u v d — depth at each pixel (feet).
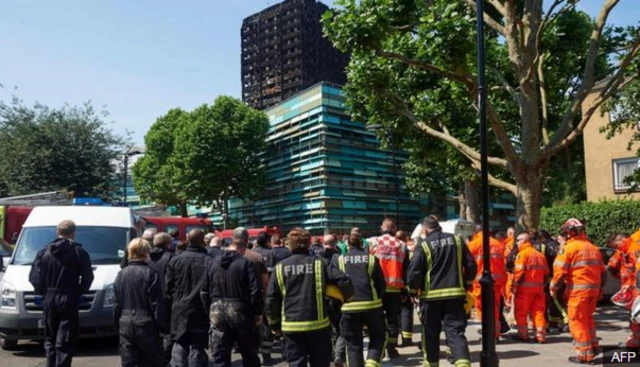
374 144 145.38
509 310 39.63
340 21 36.35
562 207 72.79
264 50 460.55
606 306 45.98
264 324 28.45
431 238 22.74
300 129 144.46
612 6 38.63
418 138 52.26
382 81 43.57
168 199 156.56
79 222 36.58
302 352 18.44
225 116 142.20
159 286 20.95
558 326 35.01
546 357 26.78
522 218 38.63
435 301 22.24
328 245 28.81
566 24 60.49
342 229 134.41
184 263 22.38
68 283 24.45
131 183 200.03
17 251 34.50
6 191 111.55
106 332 31.04
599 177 81.20
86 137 113.60
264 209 156.56
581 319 25.49
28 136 108.99
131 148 112.68
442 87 48.93
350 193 137.49
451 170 78.33
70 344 24.38
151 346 20.67
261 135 146.41
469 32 35.37
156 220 70.08
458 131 51.57
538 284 30.94
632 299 27.35
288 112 149.18
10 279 31.27
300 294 18.53
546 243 35.32
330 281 18.83
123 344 20.93
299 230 19.35
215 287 21.24
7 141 108.99
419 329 37.45
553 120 63.26
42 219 36.50
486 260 22.82
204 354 22.12
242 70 476.95
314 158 136.77
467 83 36.88
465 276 22.45
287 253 32.65
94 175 112.98
